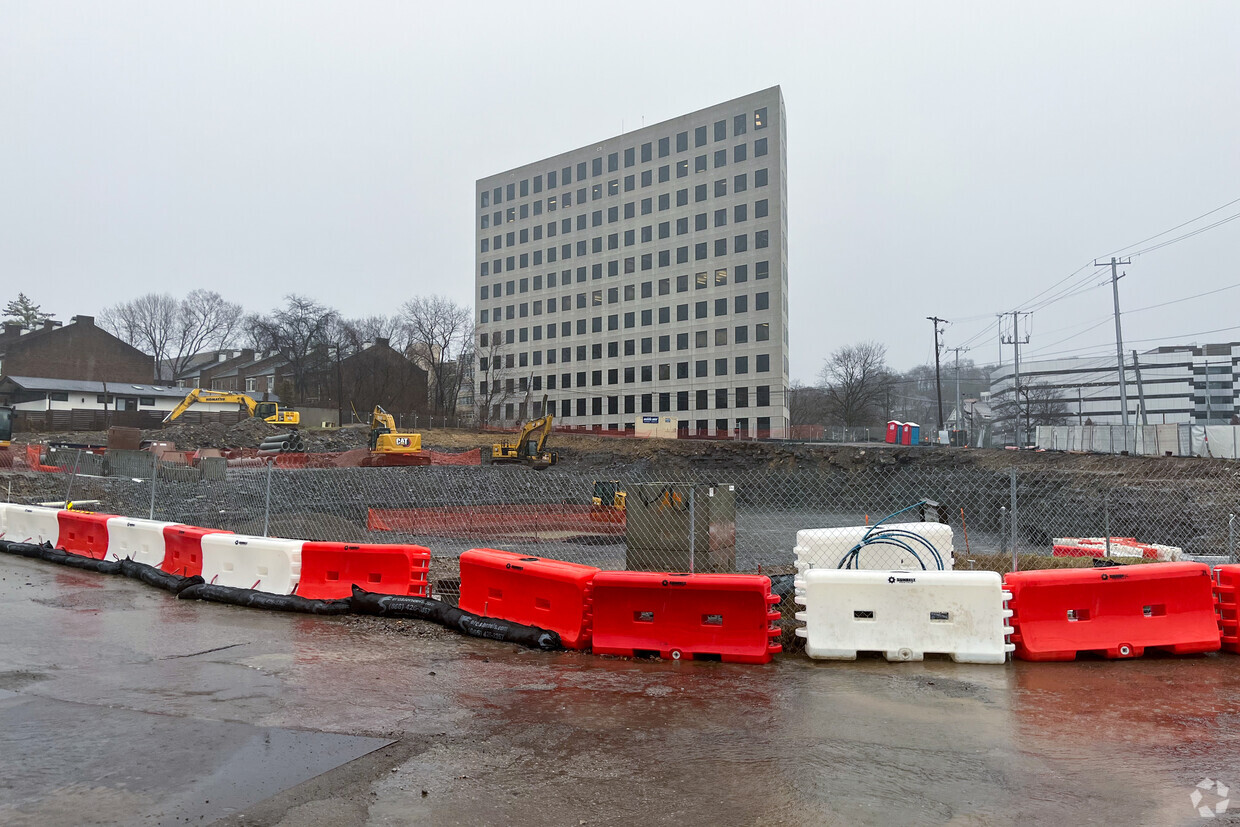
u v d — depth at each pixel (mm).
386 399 81062
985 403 116875
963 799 4258
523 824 3920
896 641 7379
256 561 10070
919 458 46531
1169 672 6945
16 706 5566
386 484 29672
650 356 78625
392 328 90250
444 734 5254
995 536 26906
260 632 8312
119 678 6391
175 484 23125
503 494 29906
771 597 7574
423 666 7074
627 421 79750
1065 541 13602
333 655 7395
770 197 72438
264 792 4207
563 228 86688
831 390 92000
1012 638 7484
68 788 4180
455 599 9578
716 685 6566
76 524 13305
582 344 84062
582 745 5094
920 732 5379
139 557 11852
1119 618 7465
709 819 4008
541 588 8188
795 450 50938
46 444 38656
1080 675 6871
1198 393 115250
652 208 79938
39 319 89812
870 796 4301
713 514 11070
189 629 8352
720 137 75938
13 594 10133
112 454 28859
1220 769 4688
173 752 4754
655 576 7613
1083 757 4895
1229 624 7570
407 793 4266
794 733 5355
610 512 23203
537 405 87125
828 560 9227
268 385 83938
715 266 75188
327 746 4941
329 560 9727
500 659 7406
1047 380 124188
